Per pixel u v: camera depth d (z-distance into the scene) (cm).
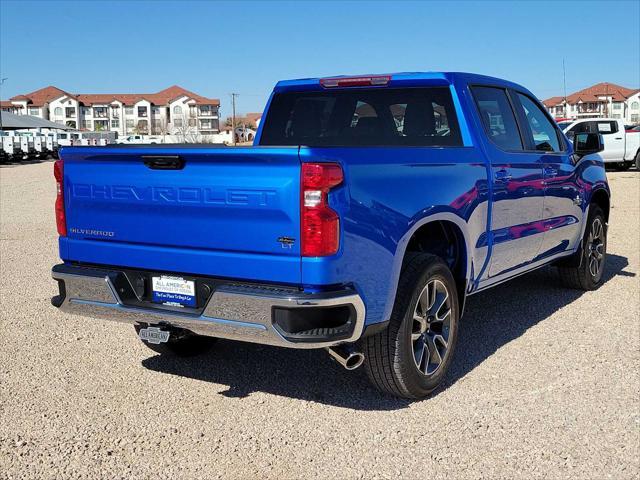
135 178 383
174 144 400
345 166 345
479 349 512
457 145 482
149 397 428
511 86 557
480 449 356
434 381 420
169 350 490
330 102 537
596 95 15212
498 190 482
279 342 346
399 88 506
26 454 354
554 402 413
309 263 336
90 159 399
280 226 340
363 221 354
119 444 365
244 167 348
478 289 487
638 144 2388
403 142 507
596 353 500
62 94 16100
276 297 339
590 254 678
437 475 331
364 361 401
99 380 457
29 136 4756
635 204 1437
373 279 362
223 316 357
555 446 358
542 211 560
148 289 392
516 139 541
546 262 596
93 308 407
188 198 365
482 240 467
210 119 16200
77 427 386
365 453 354
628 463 340
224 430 381
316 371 472
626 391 429
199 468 340
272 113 562
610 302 645
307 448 360
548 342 526
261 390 439
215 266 360
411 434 374
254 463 345
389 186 373
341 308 352
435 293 419
